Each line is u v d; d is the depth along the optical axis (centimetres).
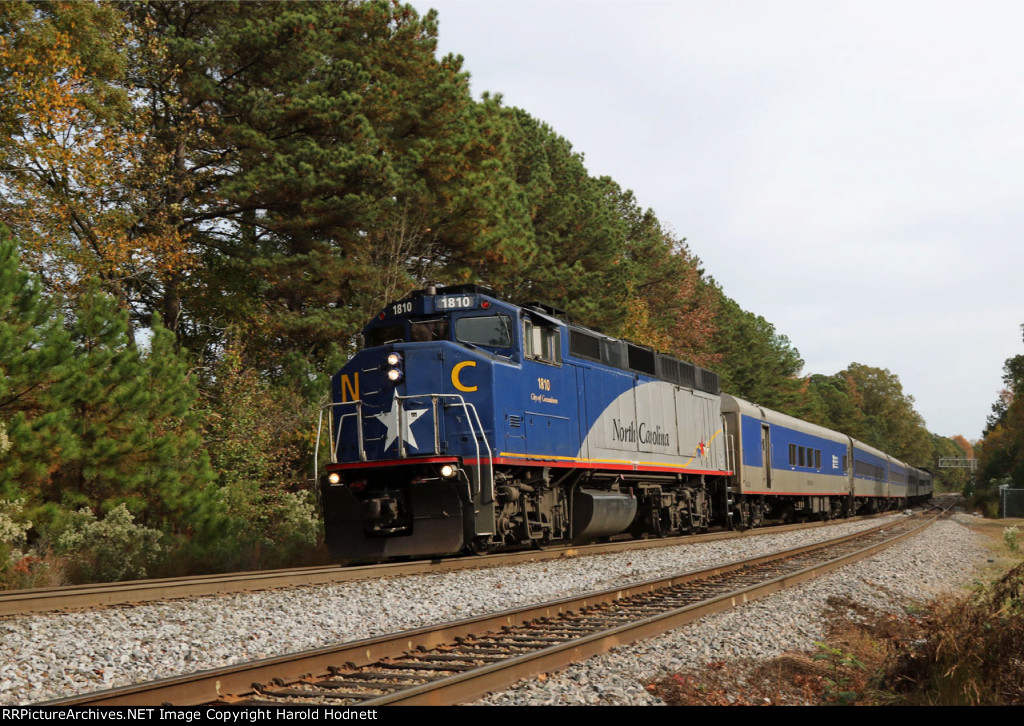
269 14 2484
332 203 2347
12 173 2097
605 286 3634
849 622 1009
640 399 1975
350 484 1491
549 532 1653
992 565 1975
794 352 9844
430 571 1360
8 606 974
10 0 1953
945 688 707
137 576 1435
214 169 2548
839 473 3781
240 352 2344
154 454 1550
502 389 1457
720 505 2498
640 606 1052
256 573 1298
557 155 4025
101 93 2122
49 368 1442
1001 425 9356
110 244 2128
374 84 2562
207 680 623
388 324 1578
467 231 2817
